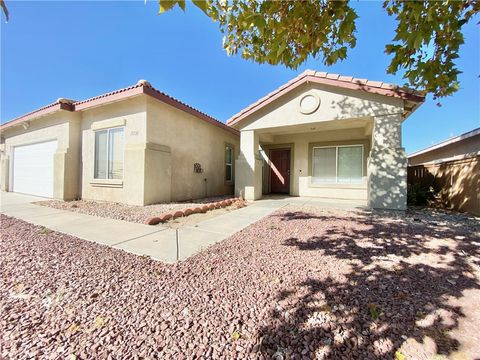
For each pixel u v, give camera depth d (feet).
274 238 14.69
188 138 33.01
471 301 7.80
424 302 7.72
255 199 32.83
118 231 16.53
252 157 32.55
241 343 5.90
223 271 10.03
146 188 25.63
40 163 35.37
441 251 12.23
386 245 13.16
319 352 5.64
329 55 12.89
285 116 30.01
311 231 16.17
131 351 5.61
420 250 12.39
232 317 6.93
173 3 4.42
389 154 24.26
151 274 9.75
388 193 24.32
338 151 35.47
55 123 32.50
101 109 29.17
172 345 5.82
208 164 37.96
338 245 13.23
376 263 10.77
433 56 11.24
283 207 26.53
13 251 12.28
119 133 27.76
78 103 29.53
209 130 38.29
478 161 21.81
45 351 5.59
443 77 11.39
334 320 6.81
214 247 13.05
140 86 24.08
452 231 15.96
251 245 13.38
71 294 8.18
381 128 24.79
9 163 42.57
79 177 31.40
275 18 10.68
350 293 8.23
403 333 6.30
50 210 24.13
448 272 9.88
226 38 13.16
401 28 10.55
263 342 5.94
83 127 31.12
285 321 6.75
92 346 5.76
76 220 19.84
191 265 10.65
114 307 7.43
